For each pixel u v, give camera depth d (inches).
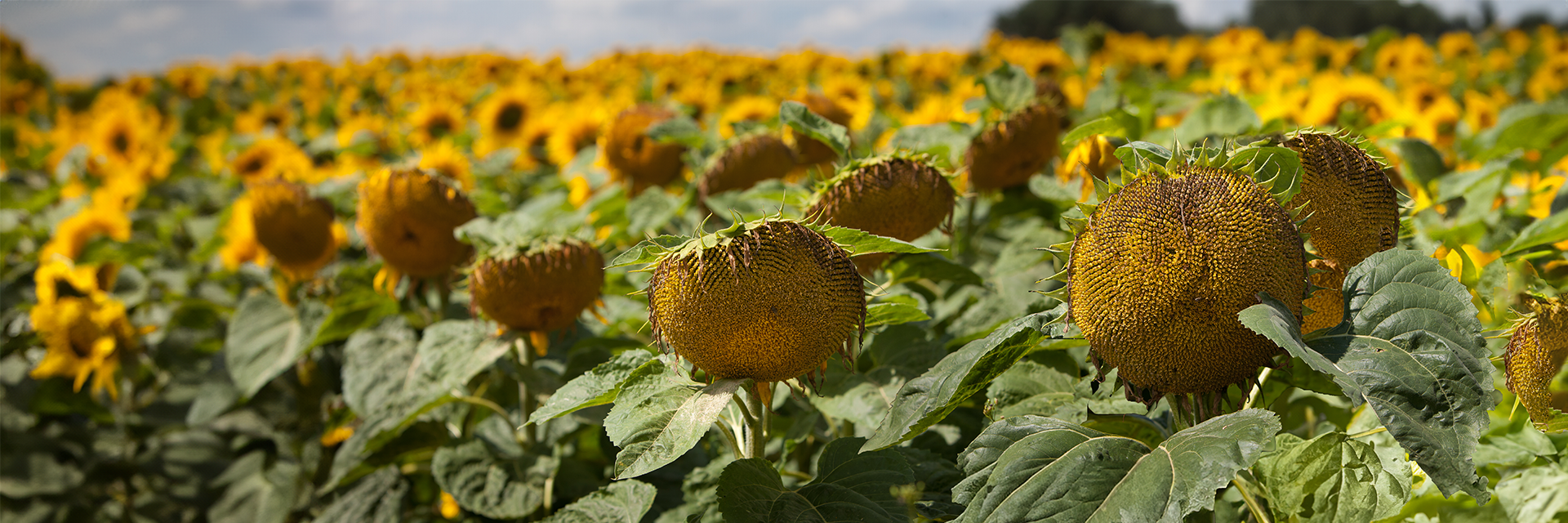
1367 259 66.3
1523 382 71.6
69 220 218.8
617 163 191.0
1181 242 59.9
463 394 134.3
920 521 80.4
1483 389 57.0
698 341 67.4
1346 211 69.7
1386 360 59.2
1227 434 57.1
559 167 284.7
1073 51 497.4
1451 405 56.9
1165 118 226.8
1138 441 63.2
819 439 108.2
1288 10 1909.4
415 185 132.3
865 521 67.8
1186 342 60.5
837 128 122.1
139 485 198.8
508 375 132.3
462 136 292.2
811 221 100.9
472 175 219.9
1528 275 90.4
